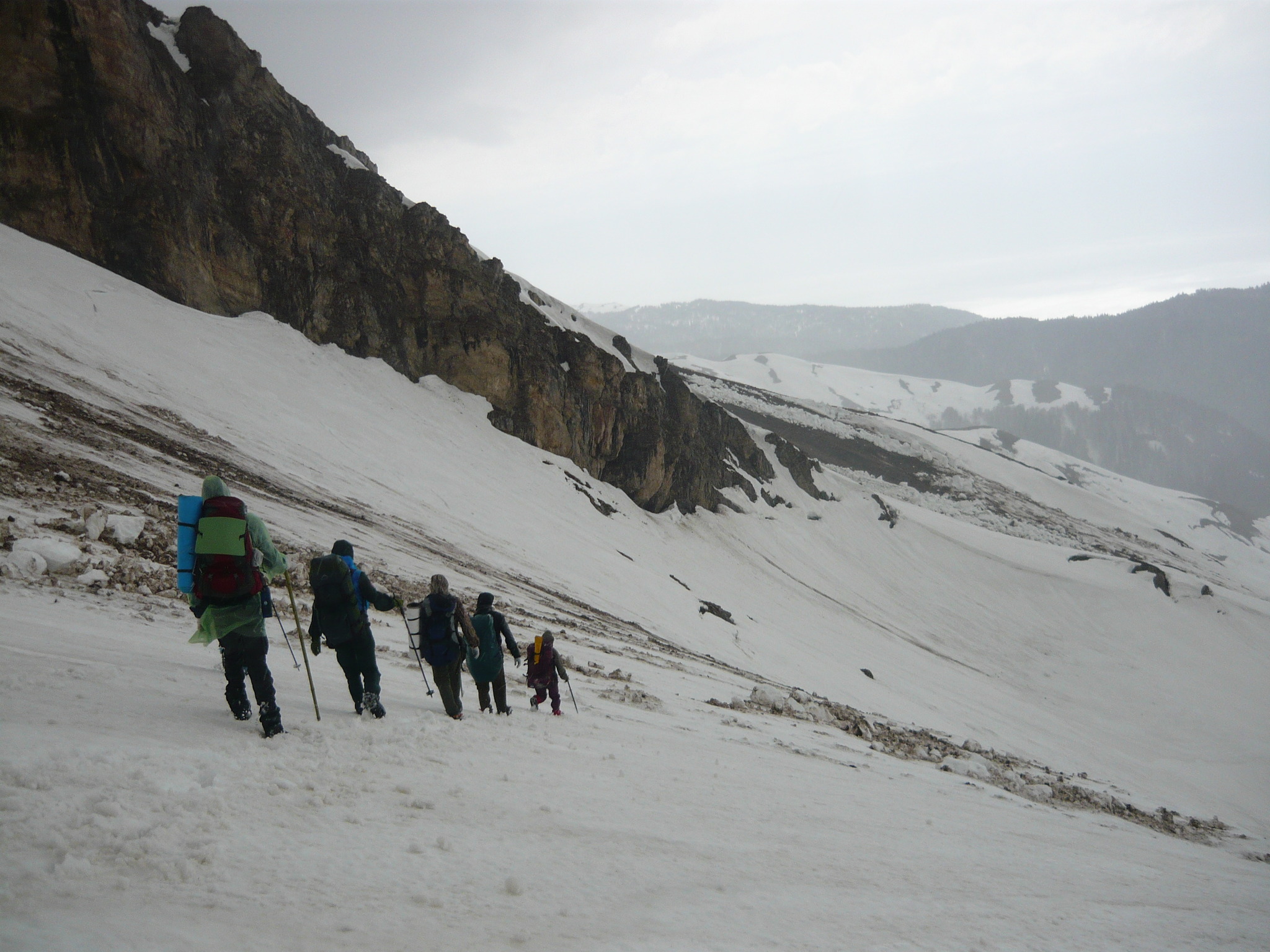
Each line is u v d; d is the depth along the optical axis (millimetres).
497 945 2748
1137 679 61156
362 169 47312
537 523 37531
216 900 2703
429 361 46656
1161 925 4840
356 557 18625
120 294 32406
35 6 32406
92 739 4059
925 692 42438
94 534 11742
